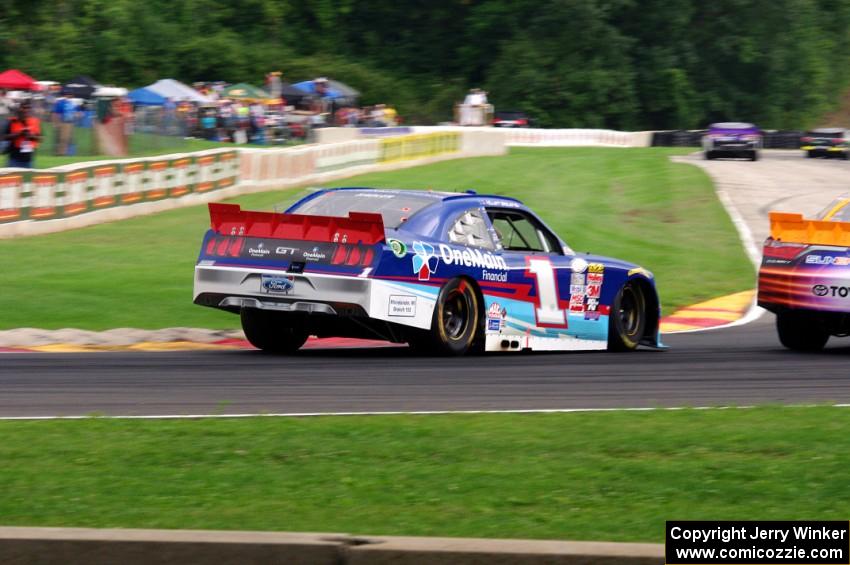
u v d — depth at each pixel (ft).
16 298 96.68
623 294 82.89
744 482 39.27
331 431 46.70
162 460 41.93
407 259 69.00
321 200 75.61
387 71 549.13
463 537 33.24
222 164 195.21
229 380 62.28
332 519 34.88
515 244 77.10
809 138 394.11
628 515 35.45
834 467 41.11
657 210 201.98
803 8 559.38
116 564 29.99
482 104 437.99
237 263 71.15
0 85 312.71
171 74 501.97
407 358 72.59
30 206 145.28
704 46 552.82
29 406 53.98
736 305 114.21
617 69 522.88
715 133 366.22
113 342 82.38
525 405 55.52
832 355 79.36
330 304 67.97
